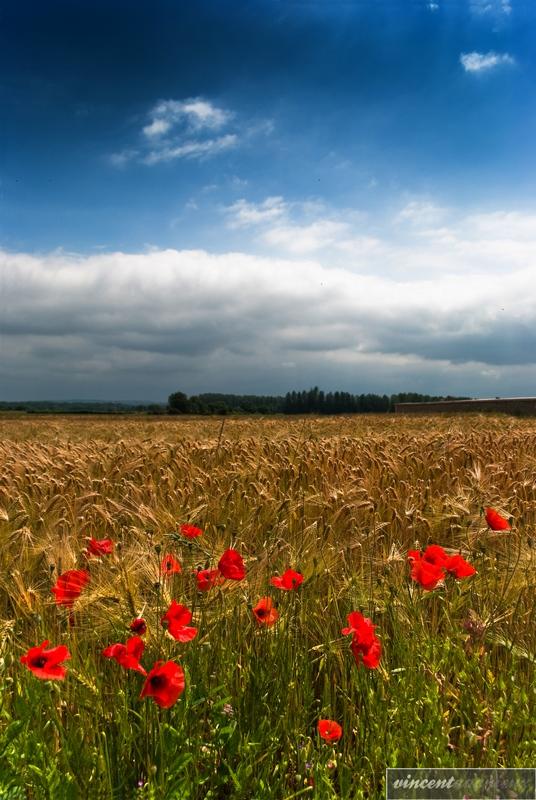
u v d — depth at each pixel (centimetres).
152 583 348
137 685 266
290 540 475
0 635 309
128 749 240
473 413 4953
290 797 220
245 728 267
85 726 243
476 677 290
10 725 220
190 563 396
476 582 384
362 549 431
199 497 581
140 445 1109
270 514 541
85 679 267
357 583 383
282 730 271
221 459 941
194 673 279
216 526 477
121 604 319
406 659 297
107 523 508
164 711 251
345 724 282
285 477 731
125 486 655
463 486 685
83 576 313
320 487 679
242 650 322
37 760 220
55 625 337
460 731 267
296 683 290
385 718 256
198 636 304
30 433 2334
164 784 214
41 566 409
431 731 255
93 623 316
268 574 377
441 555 342
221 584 343
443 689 286
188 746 238
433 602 375
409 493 639
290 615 332
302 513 545
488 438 1312
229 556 314
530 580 372
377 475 749
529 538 413
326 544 452
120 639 303
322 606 374
